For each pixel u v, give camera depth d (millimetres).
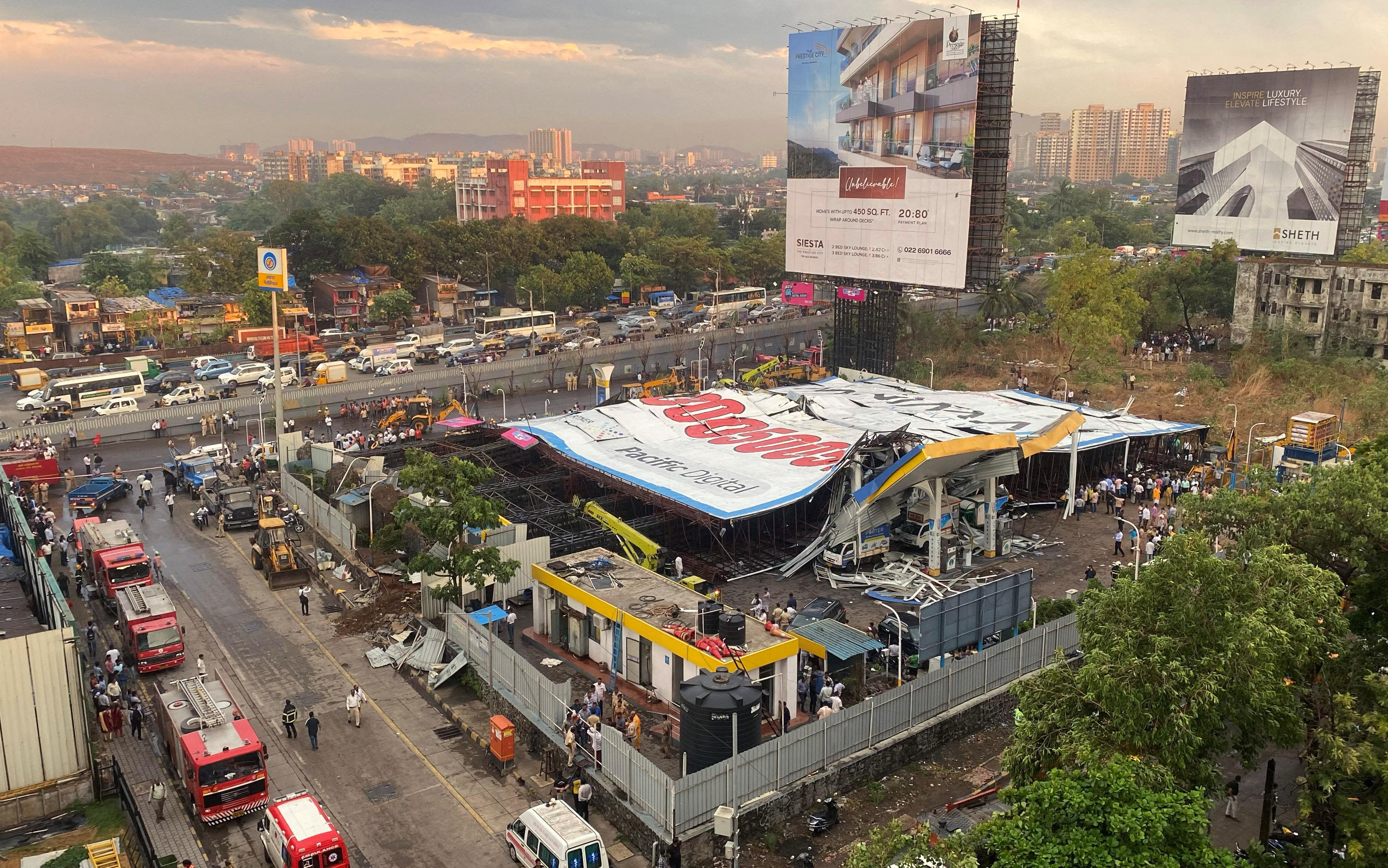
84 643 52125
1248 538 36875
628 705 44625
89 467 83312
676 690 43656
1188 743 28609
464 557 49438
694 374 124438
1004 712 44969
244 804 37562
